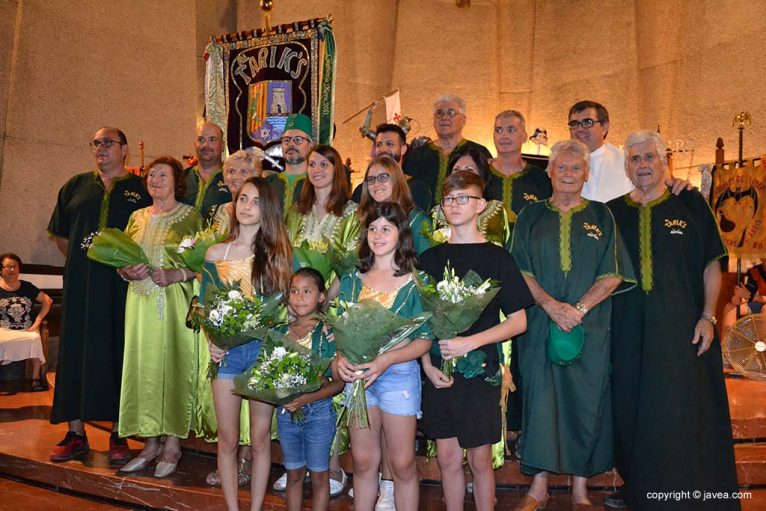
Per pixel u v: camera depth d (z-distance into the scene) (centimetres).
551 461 380
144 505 436
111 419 483
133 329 460
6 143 796
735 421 486
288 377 327
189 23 977
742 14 882
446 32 1123
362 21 1081
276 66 605
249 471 438
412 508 331
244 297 356
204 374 460
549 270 393
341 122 1057
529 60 1112
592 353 388
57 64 837
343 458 450
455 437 336
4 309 746
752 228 736
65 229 527
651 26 991
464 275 339
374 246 338
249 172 448
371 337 307
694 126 930
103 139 505
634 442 387
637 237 401
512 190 473
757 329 607
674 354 382
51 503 450
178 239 461
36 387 732
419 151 528
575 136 519
